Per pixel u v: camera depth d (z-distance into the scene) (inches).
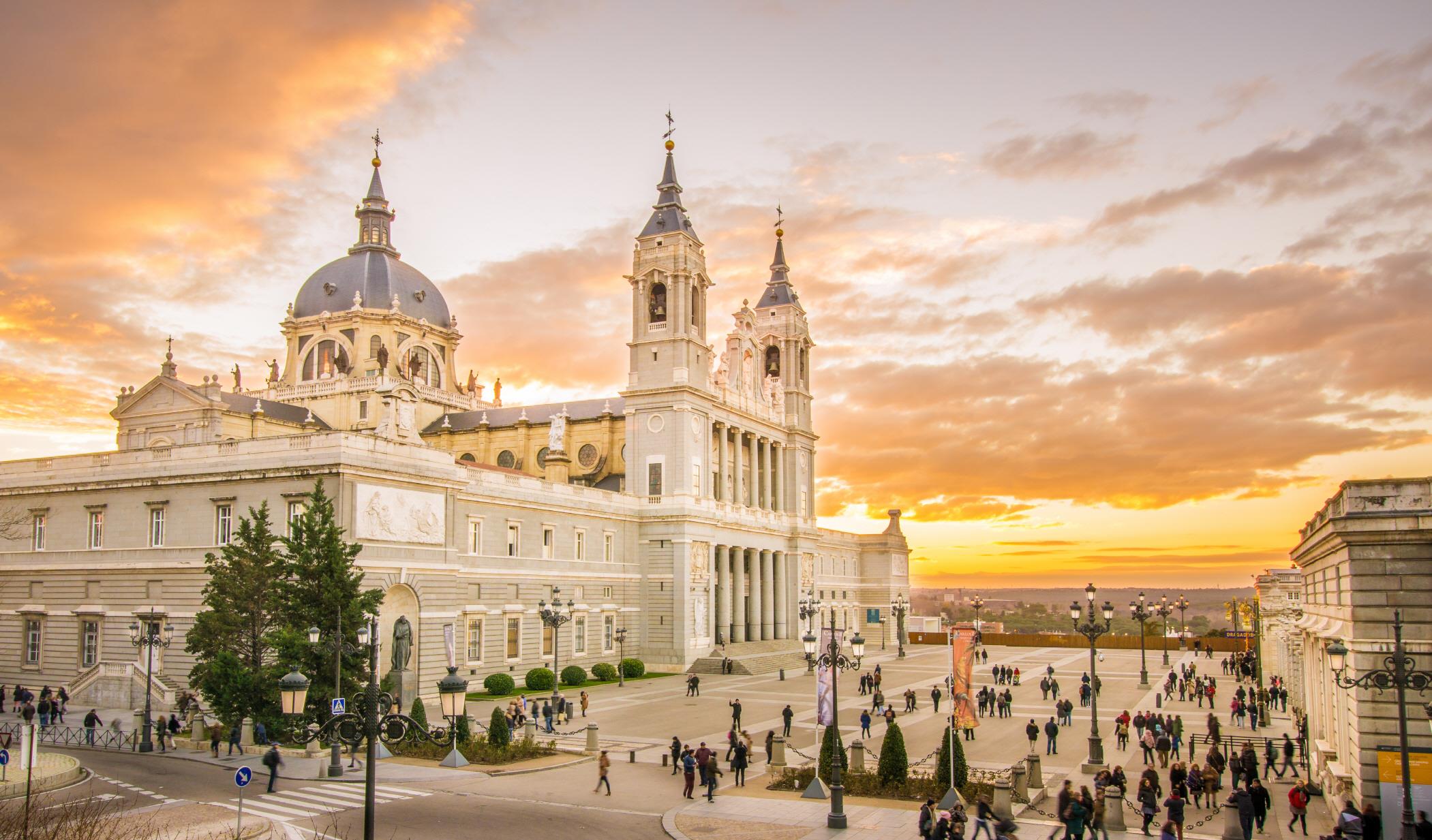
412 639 2910.9
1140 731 2364.7
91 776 1889.8
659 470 4431.6
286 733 2145.7
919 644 6727.4
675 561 4343.0
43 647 3051.2
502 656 3511.3
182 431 4261.8
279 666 2176.4
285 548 2674.7
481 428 5123.0
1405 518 1465.3
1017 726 2785.4
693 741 2456.9
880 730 2672.2
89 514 3068.4
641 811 1700.3
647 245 4608.8
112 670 2765.7
